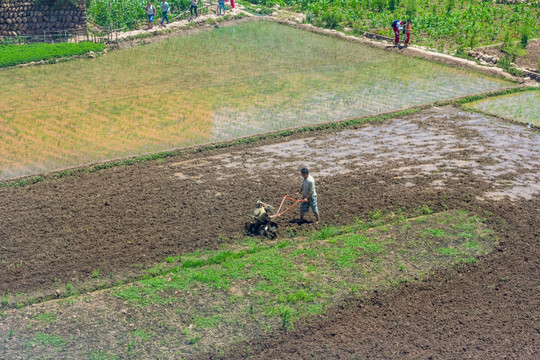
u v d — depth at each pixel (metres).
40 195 16.05
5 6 30.50
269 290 12.04
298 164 18.42
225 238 14.08
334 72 28.62
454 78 28.31
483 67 29.48
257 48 32.59
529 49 33.12
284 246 13.80
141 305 11.54
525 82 27.78
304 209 14.78
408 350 10.56
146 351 10.39
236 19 38.44
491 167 18.45
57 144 19.53
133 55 30.70
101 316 11.22
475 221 14.98
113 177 17.23
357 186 16.97
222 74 27.78
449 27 35.41
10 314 11.27
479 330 11.12
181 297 11.80
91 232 14.18
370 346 10.66
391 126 22.00
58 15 31.61
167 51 31.56
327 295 11.97
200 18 36.94
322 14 38.62
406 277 12.62
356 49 33.03
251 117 22.44
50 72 27.50
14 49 29.30
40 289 12.09
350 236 14.15
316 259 13.15
